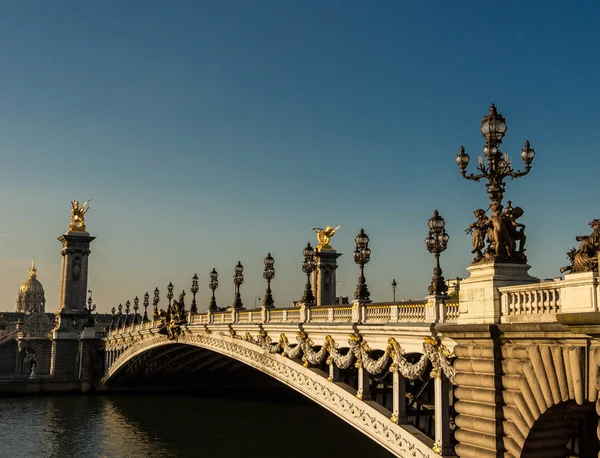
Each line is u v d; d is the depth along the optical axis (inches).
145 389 4515.3
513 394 920.9
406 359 1282.0
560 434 921.5
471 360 999.0
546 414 879.7
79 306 5265.8
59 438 2760.8
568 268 876.0
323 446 2428.6
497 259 979.3
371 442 2493.8
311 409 3494.1
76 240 5359.3
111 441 2674.7
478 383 979.9
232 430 2842.0
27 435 2839.6
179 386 4503.0
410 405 1328.7
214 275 2701.8
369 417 1414.9
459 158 1031.6
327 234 4448.8
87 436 2797.7
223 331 2374.5
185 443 2583.7
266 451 2363.4
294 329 1738.4
